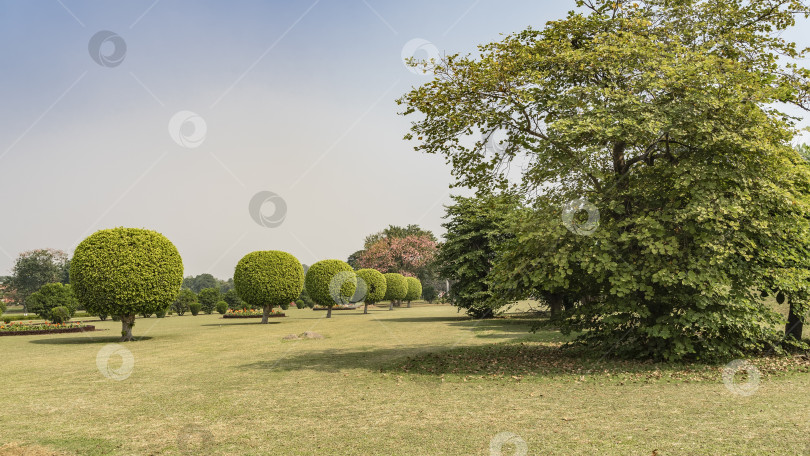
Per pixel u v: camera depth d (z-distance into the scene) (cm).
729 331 860
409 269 5419
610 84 844
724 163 802
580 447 420
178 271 1595
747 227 797
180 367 951
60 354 1211
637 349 889
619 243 860
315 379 790
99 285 1470
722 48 898
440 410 570
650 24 888
